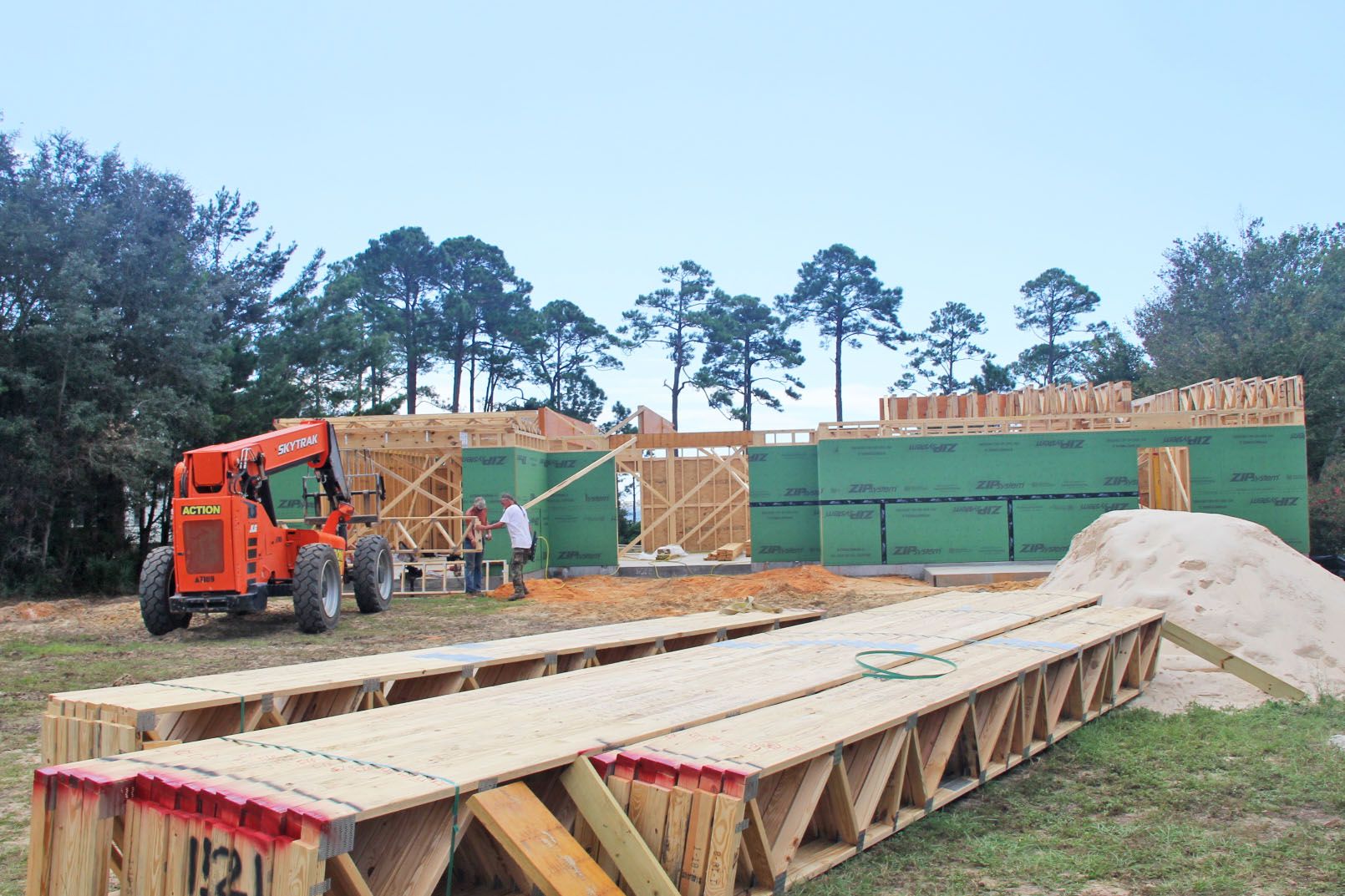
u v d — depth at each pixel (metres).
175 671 9.74
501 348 46.16
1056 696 6.60
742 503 23.89
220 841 3.34
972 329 49.12
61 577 20.88
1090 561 10.21
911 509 17.61
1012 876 4.50
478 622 13.16
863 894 4.29
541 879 3.44
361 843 3.82
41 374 20.44
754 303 46.91
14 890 4.55
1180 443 17.27
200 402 23.05
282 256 28.12
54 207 20.75
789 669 5.95
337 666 6.23
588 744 4.14
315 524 14.40
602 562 19.70
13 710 8.17
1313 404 24.62
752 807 3.93
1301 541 17.05
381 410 33.62
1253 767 6.01
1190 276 39.38
